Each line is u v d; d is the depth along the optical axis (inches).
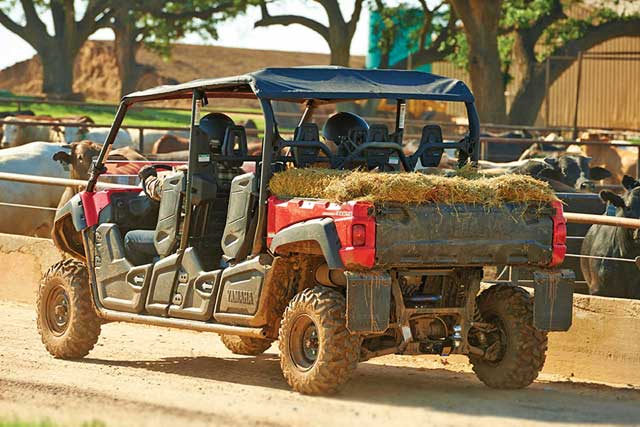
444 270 451.5
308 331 434.3
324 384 423.8
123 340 598.9
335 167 464.1
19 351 548.7
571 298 448.8
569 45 2832.2
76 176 1008.2
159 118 2829.7
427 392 453.4
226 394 434.6
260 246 450.0
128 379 470.3
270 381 477.4
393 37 2972.4
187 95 503.2
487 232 431.8
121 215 528.4
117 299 511.8
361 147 464.4
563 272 448.8
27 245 764.6
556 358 538.6
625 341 518.9
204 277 471.2
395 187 415.2
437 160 484.7
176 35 3139.8
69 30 3134.8
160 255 496.1
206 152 483.8
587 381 521.0
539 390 470.0
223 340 563.2
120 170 716.0
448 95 475.8
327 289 428.8
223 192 491.8
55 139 1609.3
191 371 504.1
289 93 446.9
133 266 508.7
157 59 4837.6
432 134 484.1
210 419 378.9
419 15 2942.9
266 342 552.7
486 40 2308.1
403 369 527.2
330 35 2847.0
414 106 2915.8
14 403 404.2
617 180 1715.1
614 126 3004.4
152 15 3122.5
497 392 458.6
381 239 412.5
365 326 410.9
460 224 426.6
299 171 438.6
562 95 3056.1
